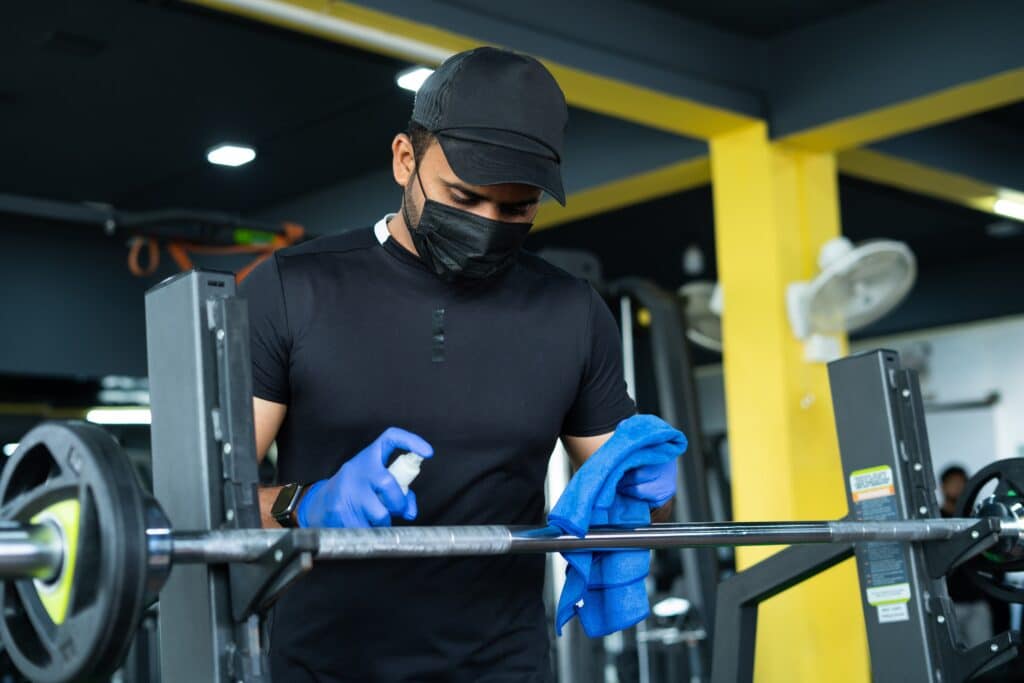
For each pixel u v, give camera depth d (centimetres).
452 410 151
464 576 149
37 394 869
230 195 681
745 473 498
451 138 138
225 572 116
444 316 153
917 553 171
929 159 565
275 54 487
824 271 469
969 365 980
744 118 494
